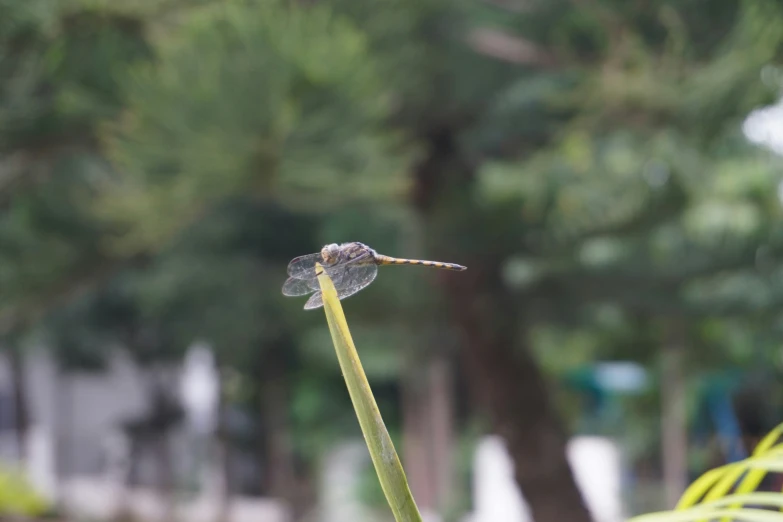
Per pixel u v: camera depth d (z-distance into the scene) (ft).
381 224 6.68
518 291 5.06
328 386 13.52
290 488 11.73
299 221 7.48
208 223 6.77
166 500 11.50
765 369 7.25
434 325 5.97
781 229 4.97
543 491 5.13
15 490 8.83
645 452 10.06
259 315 7.68
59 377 15.05
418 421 12.57
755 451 1.99
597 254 4.95
